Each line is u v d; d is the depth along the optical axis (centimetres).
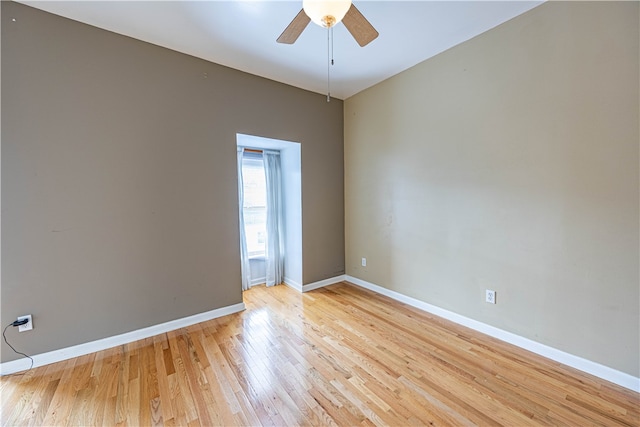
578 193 190
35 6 196
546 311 208
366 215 363
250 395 172
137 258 241
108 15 206
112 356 216
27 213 199
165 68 249
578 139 188
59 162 208
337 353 217
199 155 270
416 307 304
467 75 247
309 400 167
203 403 166
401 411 158
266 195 380
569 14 188
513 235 224
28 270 201
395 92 312
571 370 193
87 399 169
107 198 227
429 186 284
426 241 291
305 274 363
